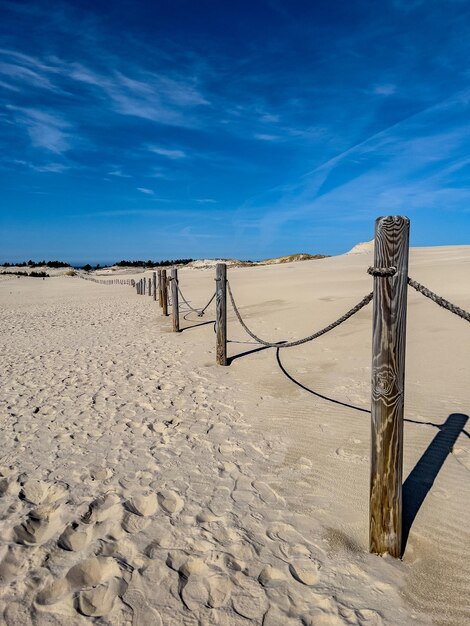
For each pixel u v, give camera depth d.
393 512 2.44
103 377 6.53
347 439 3.98
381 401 2.36
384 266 2.25
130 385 6.06
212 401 5.25
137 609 2.16
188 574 2.42
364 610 2.12
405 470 3.37
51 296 26.91
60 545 2.65
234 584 2.32
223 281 6.71
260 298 14.59
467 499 2.96
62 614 2.14
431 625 2.03
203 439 4.18
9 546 2.63
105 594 2.27
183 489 3.28
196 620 2.10
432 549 2.52
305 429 4.27
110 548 2.62
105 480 3.44
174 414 4.88
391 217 2.22
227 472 3.53
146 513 3.01
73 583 2.36
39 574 2.40
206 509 3.01
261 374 6.21
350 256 44.09
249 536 2.71
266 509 2.99
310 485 3.28
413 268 19.83
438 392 4.80
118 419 4.78
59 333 11.16
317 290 15.29
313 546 2.60
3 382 6.38
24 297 26.53
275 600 2.21
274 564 2.46
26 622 2.09
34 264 84.56
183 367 6.91
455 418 4.15
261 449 3.92
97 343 9.44
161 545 2.64
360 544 2.61
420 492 3.07
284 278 22.86
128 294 26.41
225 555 2.53
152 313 14.71
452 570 2.35
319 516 2.90
